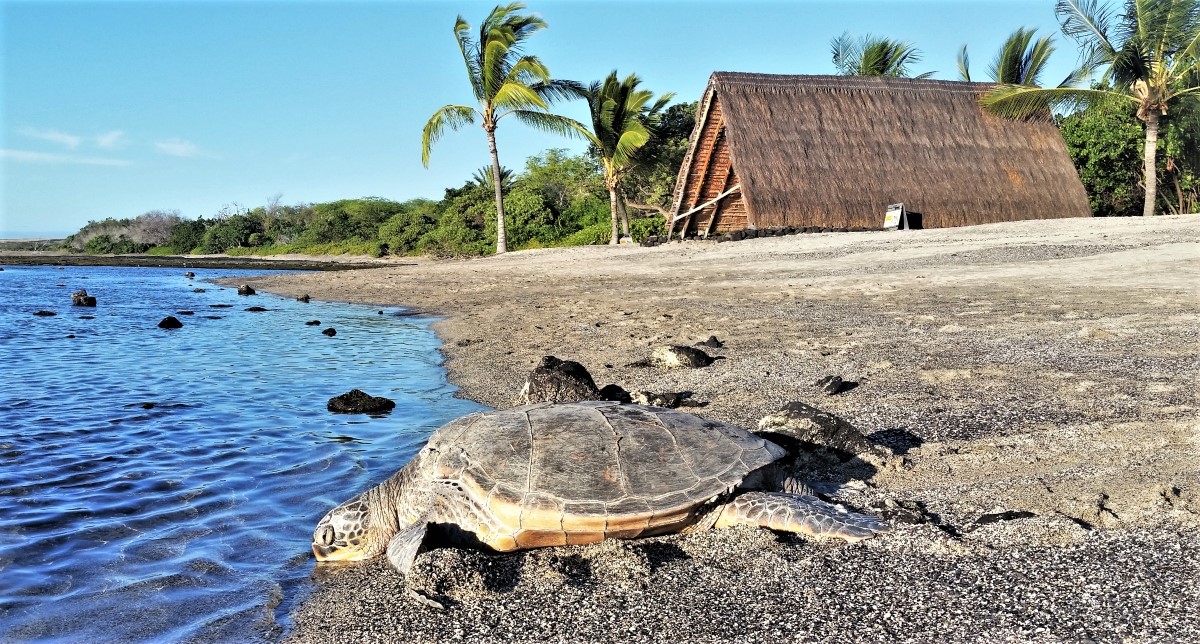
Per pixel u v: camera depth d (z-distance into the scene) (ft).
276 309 64.54
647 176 135.03
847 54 139.54
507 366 32.24
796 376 25.70
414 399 27.71
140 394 29.55
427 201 253.44
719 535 13.87
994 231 73.31
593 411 15.34
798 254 71.15
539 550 13.84
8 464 20.65
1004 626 10.47
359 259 172.86
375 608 12.59
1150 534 12.67
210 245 241.76
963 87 101.81
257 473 19.76
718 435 14.99
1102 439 17.42
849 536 13.02
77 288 93.86
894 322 35.76
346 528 14.60
